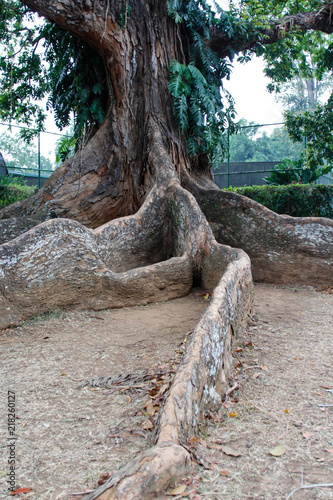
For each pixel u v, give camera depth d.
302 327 4.64
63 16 7.57
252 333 4.40
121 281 5.70
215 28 10.16
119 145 8.67
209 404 2.74
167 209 7.55
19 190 15.07
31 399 3.04
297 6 12.87
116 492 1.78
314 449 2.29
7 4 9.32
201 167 9.90
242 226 7.57
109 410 2.84
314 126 13.12
